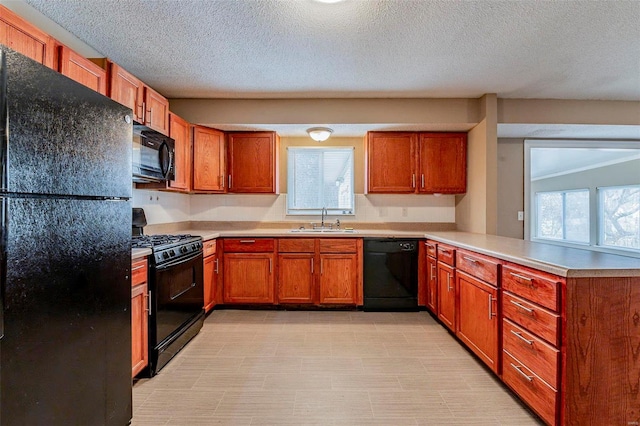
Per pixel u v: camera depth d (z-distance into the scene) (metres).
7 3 1.77
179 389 2.04
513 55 2.47
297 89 3.18
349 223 4.19
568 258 1.77
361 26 2.08
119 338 1.57
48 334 1.17
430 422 1.74
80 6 1.88
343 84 3.05
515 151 4.12
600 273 1.49
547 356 1.59
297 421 1.74
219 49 2.38
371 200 4.19
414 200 4.17
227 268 3.57
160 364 2.24
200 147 3.51
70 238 1.27
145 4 1.86
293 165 4.25
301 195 4.26
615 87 3.10
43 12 1.93
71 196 1.27
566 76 2.86
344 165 4.26
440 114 3.42
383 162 3.77
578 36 2.20
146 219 3.16
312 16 1.97
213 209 4.14
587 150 4.59
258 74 2.82
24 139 1.06
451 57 2.50
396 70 2.74
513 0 1.82
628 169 5.53
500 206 4.13
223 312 3.54
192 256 2.77
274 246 3.58
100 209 1.43
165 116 2.93
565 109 3.42
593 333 1.50
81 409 1.33
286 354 2.52
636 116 3.44
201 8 1.90
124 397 1.61
